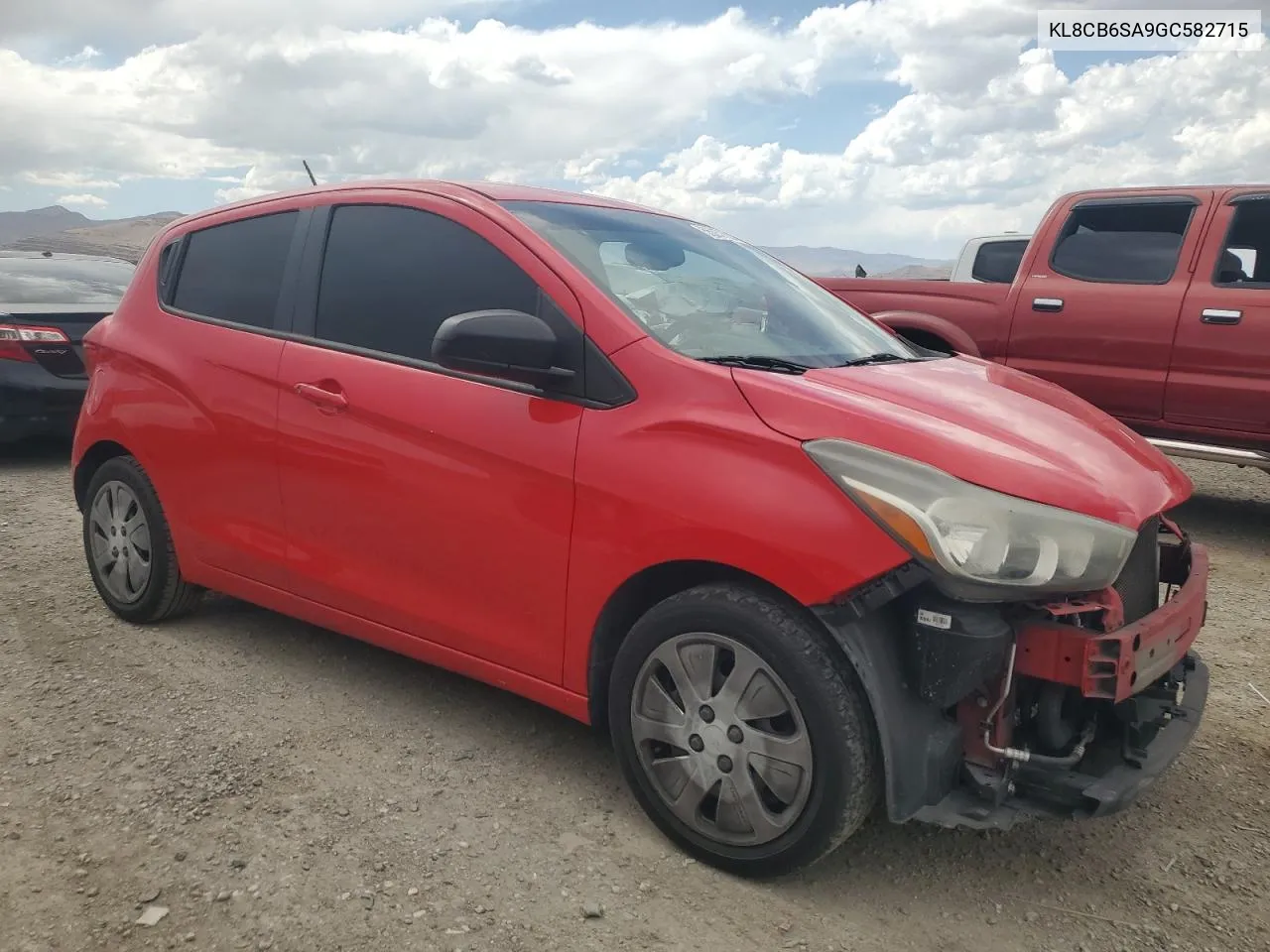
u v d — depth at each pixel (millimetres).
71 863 2701
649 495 2727
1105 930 2572
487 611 3164
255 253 3975
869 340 3709
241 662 4082
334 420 3479
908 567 2389
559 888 2658
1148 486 2785
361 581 3500
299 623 4547
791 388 2688
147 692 3781
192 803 3006
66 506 6684
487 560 3115
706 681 2703
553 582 2969
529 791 3137
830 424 2561
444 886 2646
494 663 3201
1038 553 2408
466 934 2461
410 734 3498
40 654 4121
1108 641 2406
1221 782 3342
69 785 3096
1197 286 6285
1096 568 2475
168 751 3328
